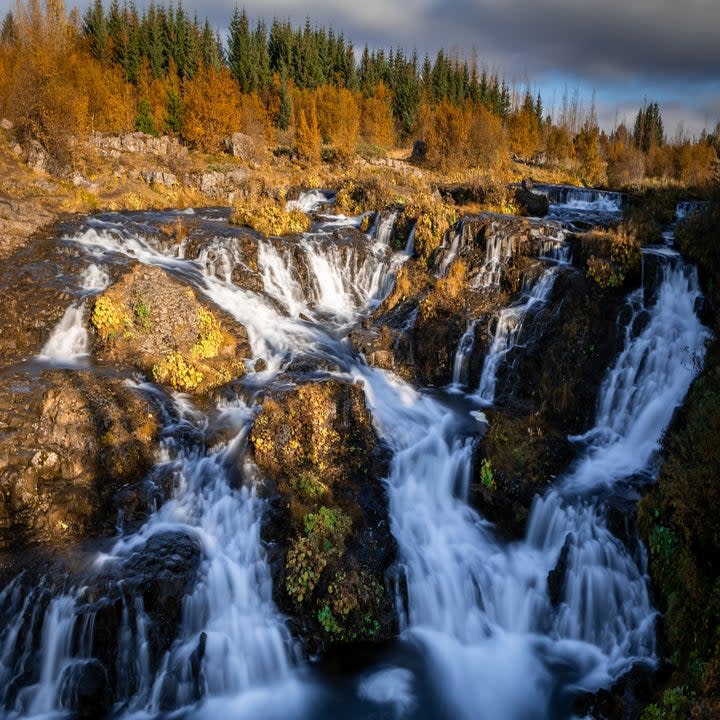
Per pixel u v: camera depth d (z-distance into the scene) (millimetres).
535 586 11859
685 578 9891
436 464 14172
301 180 40312
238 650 10516
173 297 17203
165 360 15703
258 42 76125
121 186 30531
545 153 67500
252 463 13227
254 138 47062
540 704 10047
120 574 10602
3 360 15602
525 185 31344
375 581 11430
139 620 10242
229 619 10836
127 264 19641
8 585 10430
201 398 15266
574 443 14531
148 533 11789
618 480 13055
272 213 24000
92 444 12867
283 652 10688
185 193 32844
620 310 16094
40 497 11867
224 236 22297
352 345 18328
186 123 42938
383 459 14195
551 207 27469
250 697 10227
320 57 82562
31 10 43094
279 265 21641
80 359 15969
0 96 34031
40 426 12953
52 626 10055
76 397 13508
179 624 10523
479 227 20109
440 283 18766
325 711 9992
